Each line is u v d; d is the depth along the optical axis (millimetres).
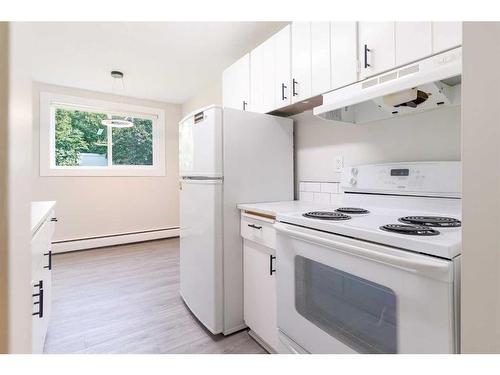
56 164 3561
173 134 4316
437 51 1019
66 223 3502
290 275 1186
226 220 1705
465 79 514
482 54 492
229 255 1714
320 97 1576
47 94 3352
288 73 1717
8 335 390
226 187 1706
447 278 682
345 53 1358
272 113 2047
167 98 4035
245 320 1722
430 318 715
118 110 3844
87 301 2158
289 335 1206
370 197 1532
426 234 815
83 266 2971
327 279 1037
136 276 2697
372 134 1602
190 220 1958
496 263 482
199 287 1817
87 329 1755
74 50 2494
